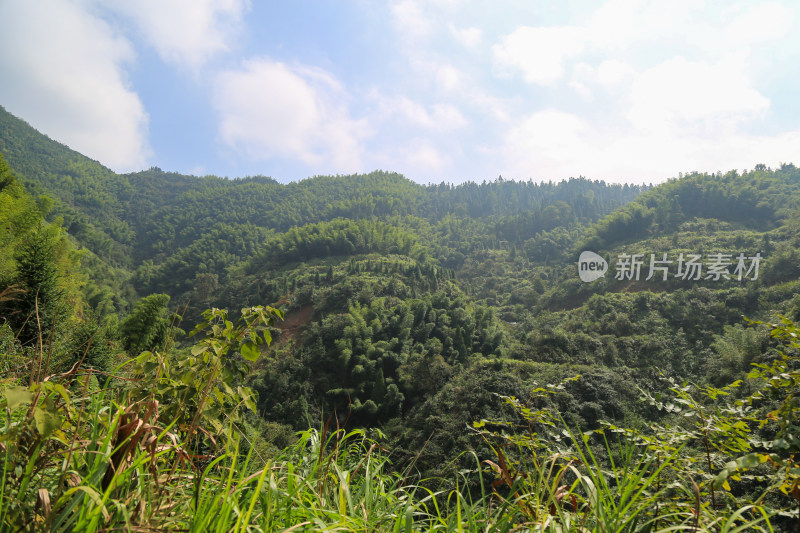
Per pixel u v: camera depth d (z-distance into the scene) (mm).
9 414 1152
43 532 1063
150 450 1323
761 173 112250
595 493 1568
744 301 50594
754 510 1578
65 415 1499
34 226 31641
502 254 133500
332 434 2127
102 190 191750
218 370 2012
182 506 1527
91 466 1349
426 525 2018
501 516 1820
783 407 1551
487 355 51438
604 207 165875
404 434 29984
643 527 1469
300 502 1559
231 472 1377
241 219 180000
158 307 27578
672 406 2037
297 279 83625
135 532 1147
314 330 55625
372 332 54500
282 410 40750
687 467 1834
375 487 2105
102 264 100062
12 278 11867
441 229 168250
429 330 56344
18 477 1274
